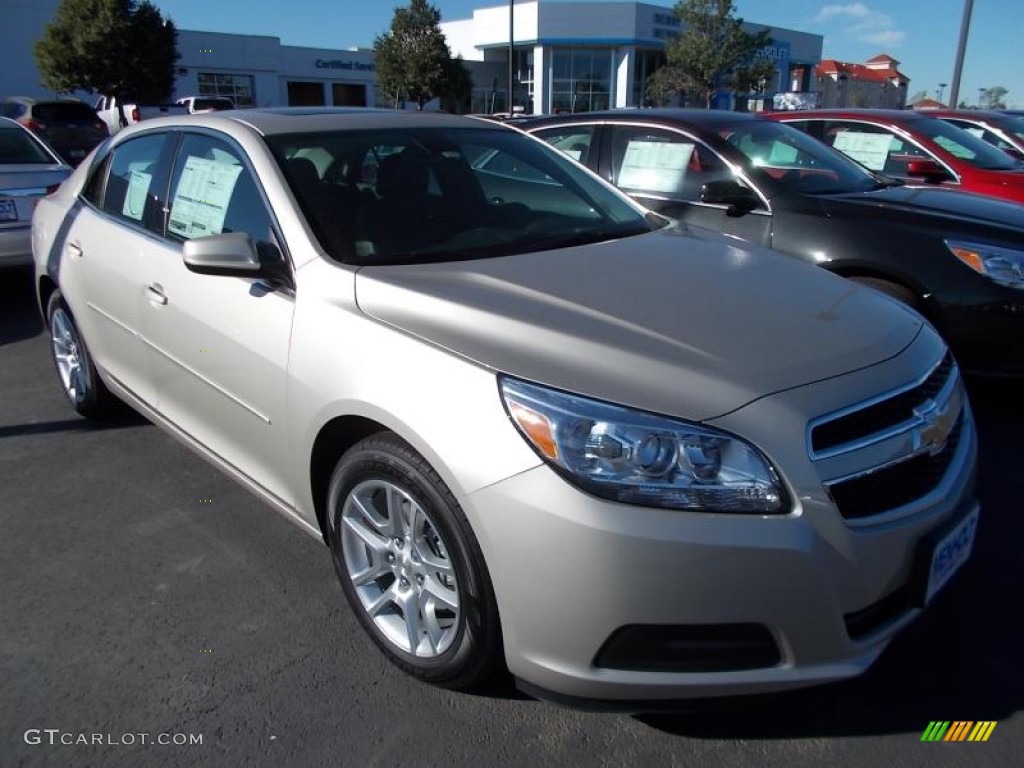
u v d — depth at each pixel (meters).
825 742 2.25
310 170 2.98
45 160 7.34
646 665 1.99
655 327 2.28
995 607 2.82
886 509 2.11
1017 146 9.29
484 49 48.69
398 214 2.97
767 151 5.25
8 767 2.17
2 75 33.22
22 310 6.99
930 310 4.29
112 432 4.36
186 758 2.20
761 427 1.96
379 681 2.49
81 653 2.62
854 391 2.11
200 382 3.14
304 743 2.25
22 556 3.18
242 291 2.86
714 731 2.29
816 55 52.72
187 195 3.33
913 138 6.99
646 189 5.50
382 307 2.45
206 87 43.66
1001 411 4.54
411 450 2.25
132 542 3.28
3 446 4.19
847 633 2.04
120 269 3.61
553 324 2.26
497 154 3.54
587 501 1.92
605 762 2.19
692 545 1.89
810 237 4.64
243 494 3.67
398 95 38.25
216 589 2.96
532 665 2.06
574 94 45.25
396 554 2.44
